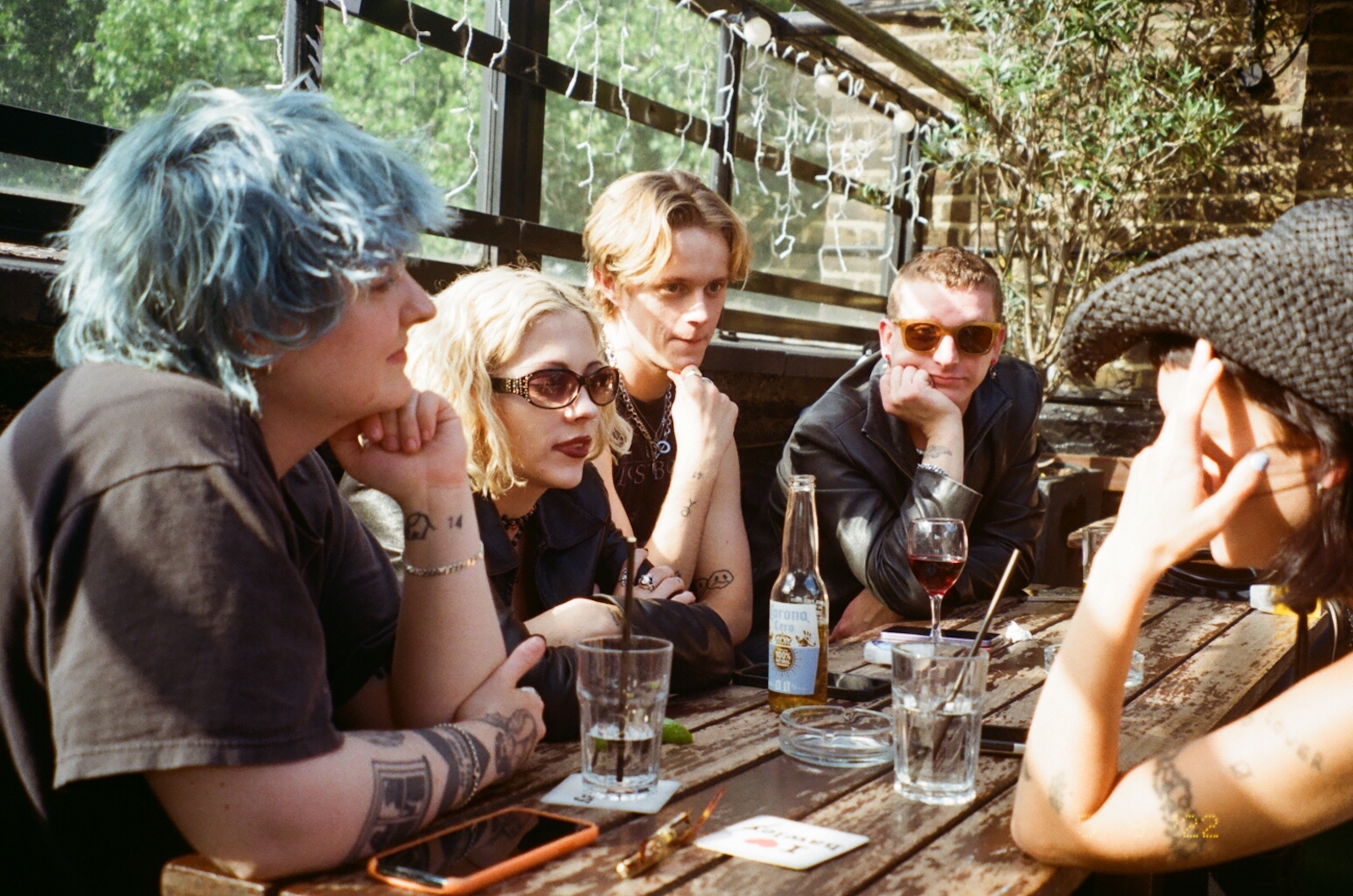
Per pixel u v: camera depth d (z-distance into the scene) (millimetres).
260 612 1051
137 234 1136
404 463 1386
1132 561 1190
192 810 1032
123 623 1018
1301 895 2633
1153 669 2014
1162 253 5535
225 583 1037
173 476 1057
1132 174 5309
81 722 1008
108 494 1050
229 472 1079
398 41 2980
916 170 5746
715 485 2592
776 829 1212
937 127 5680
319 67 2730
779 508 2969
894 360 2801
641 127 3928
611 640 1366
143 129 1175
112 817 1160
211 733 1005
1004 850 1196
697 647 1806
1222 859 1131
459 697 1369
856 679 1847
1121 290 1179
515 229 3379
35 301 1968
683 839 1168
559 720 1531
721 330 4395
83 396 1135
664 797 1299
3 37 2205
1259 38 5312
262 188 1115
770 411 4320
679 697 1788
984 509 2900
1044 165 5512
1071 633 1225
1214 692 1857
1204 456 1211
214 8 2543
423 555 1393
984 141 5504
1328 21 5406
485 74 3299
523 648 1409
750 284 4555
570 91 3449
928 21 5926
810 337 5090
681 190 2689
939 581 1991
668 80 4027
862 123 5367
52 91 2293
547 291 1871
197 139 1147
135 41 2416
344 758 1109
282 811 1039
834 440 2766
